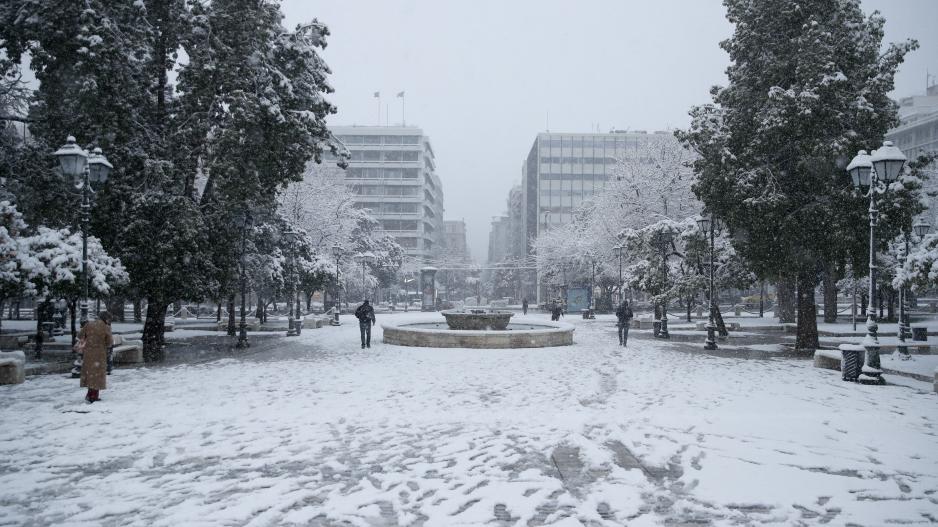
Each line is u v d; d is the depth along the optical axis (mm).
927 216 36875
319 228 45156
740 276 26625
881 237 18609
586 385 12875
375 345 22984
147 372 14914
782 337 27906
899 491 5902
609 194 44938
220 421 9156
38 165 17172
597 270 57281
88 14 15578
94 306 37906
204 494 5840
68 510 5352
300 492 5875
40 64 16219
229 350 20969
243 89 16906
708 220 22359
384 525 5043
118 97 16672
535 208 110000
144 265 17266
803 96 17938
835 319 37688
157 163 17172
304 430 8570
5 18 15938
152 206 17172
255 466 6777
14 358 13000
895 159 12719
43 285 14703
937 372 12148
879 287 32781
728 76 22000
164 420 9203
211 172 17172
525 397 11344
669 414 9680
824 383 13242
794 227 18859
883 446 7664
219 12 17062
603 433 8375
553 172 105875
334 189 52594
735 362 17453
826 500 5684
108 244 17562
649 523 5070
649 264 29203
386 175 112062
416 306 74250
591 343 24266
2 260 13945
